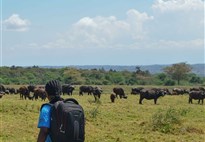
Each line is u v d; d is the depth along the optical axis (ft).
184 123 82.53
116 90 188.14
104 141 61.93
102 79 433.89
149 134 69.72
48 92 22.41
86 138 63.57
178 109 114.32
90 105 126.41
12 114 91.20
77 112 21.25
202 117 101.35
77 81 408.46
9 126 72.49
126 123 84.23
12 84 375.25
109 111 105.09
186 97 208.74
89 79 425.69
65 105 21.25
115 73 475.72
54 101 22.27
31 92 225.15
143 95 154.40
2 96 181.88
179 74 492.95
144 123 80.59
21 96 177.58
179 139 65.26
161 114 79.97
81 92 213.25
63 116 20.97
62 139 20.94
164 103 161.27
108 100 168.76
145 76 488.44
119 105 131.85
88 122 83.15
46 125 21.43
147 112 109.19
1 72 424.05
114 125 81.00
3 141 58.59
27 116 88.53
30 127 72.90
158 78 481.46
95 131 71.36
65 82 412.57
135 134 69.72
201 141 64.34
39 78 420.77
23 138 61.72
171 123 76.95
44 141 21.49
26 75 424.87
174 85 444.14
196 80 496.64
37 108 101.55
